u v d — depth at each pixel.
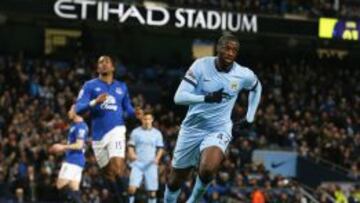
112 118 14.27
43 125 30.73
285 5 39.12
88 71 38.81
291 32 37.00
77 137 18.17
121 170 14.19
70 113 18.28
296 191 30.77
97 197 25.80
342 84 42.53
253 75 11.59
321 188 32.09
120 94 14.41
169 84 38.59
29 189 26.44
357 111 40.47
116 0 36.06
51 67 38.03
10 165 27.70
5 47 41.88
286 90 41.25
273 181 31.14
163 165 27.72
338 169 34.53
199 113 11.33
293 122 37.72
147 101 39.66
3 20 41.38
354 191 31.20
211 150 11.02
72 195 18.30
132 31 42.66
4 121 31.86
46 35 42.12
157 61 44.00
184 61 44.25
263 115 37.22
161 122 34.53
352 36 37.53
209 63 11.30
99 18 34.28
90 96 14.31
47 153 28.44
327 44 43.06
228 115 11.47
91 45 41.81
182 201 25.25
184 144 11.55
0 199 25.50
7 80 35.66
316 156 35.47
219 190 28.77
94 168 27.02
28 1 34.03
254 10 37.91
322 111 39.47
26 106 33.16
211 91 11.27
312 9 39.59
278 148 35.69
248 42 44.16
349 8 41.41
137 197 23.77
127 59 43.47
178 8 35.03
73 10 34.09
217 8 37.00
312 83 42.03
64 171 18.34
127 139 27.84
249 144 34.28
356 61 44.91
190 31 41.66
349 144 36.47
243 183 30.34
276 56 44.44
